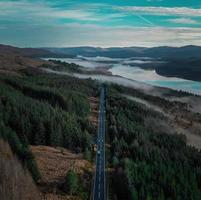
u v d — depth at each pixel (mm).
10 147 131250
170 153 191500
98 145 189125
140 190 129250
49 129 172375
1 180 105188
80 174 137750
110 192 128750
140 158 169500
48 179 125750
